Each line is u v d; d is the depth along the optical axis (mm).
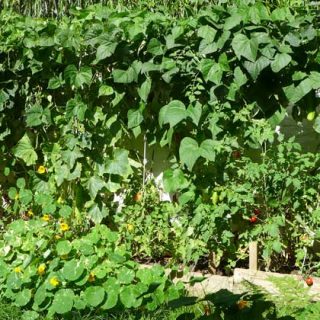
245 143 4109
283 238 4320
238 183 4160
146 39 4066
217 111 4066
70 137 4461
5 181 4957
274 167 4027
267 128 4043
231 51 3955
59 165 4535
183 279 4301
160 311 3633
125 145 4617
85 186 4543
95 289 3738
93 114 4422
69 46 4191
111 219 4695
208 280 4246
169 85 4227
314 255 4352
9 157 4844
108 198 4676
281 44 3816
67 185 4613
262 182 4102
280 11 3812
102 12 4230
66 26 4320
